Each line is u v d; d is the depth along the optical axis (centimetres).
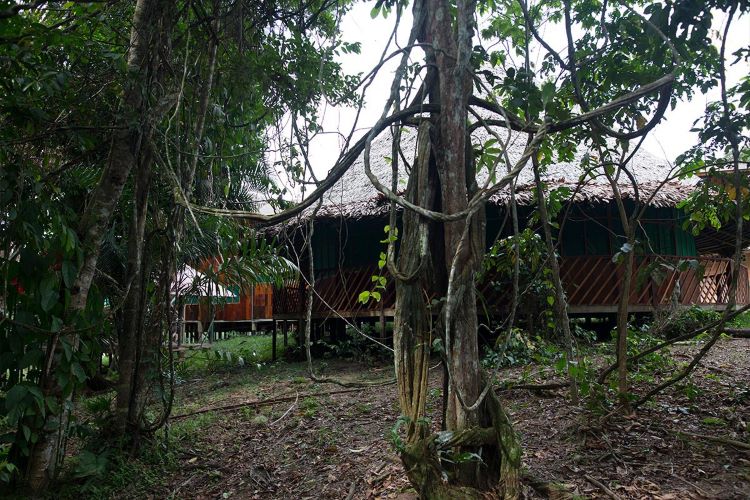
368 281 930
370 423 496
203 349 731
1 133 363
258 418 542
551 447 382
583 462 352
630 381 512
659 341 710
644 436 385
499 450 271
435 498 255
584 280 852
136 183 412
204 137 466
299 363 965
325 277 1016
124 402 443
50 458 364
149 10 380
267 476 408
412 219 288
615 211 927
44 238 343
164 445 458
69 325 354
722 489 306
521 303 764
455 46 285
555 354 700
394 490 338
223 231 461
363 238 984
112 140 376
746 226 1015
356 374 796
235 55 478
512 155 909
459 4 272
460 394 263
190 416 584
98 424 450
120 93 413
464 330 273
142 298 448
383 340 886
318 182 320
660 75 373
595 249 923
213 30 422
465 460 261
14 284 346
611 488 315
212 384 793
